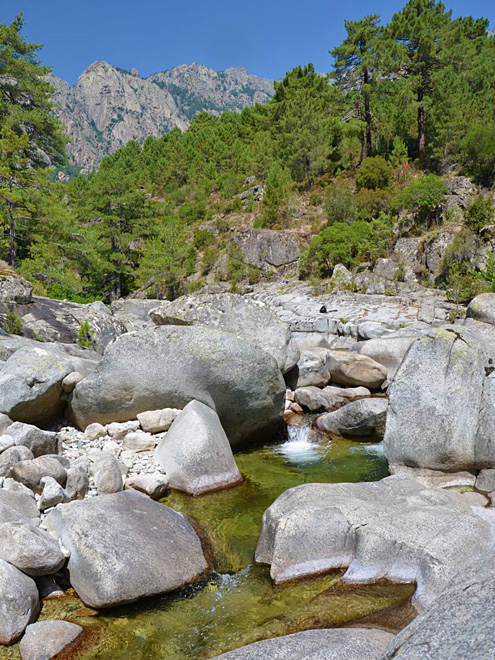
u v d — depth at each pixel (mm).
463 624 2254
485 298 14797
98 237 43750
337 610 4223
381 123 55500
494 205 39594
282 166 59750
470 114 47406
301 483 7367
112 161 81250
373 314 24500
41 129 33719
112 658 3859
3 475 5949
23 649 3854
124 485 6758
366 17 52531
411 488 5828
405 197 39375
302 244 46188
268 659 3166
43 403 8148
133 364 8203
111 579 4453
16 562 4402
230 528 5957
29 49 34469
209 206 60750
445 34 50062
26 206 26656
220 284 44719
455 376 6801
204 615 4359
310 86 63688
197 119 89000
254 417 9055
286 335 11211
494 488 6176
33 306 15609
